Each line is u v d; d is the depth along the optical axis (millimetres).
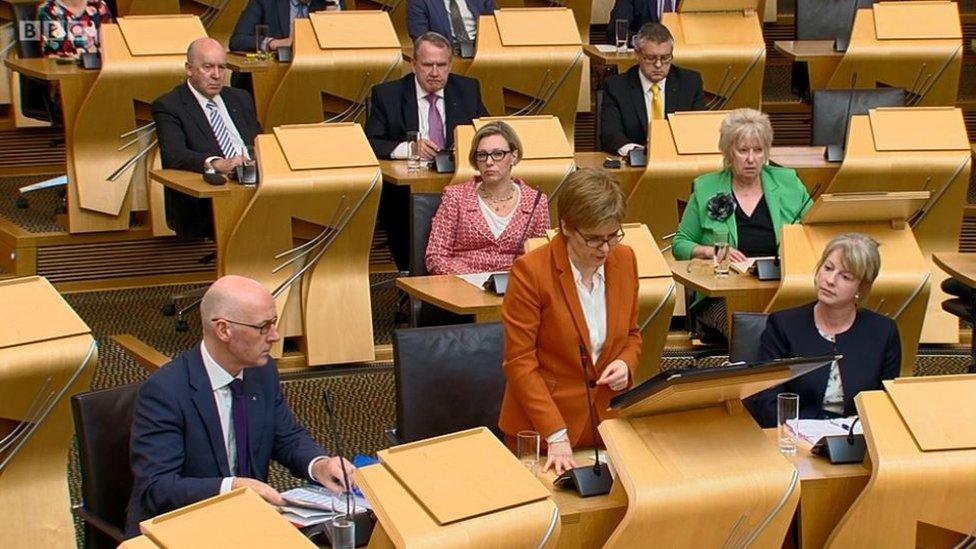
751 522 4730
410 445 4500
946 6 11180
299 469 5297
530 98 10570
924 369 8781
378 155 9539
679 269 7777
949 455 4977
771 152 9477
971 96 12820
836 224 7578
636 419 4773
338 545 4414
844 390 5965
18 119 11148
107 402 5289
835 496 5105
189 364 5203
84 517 5238
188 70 9188
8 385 5691
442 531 4188
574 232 5156
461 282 7582
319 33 10164
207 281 10266
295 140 8258
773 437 5395
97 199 9867
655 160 8938
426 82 9594
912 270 7582
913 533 5039
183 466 5148
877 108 9188
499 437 6047
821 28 12070
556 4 12562
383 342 9023
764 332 6145
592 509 4668
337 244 8469
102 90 9680
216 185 8289
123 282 10070
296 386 8359
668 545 4656
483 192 7910
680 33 11000
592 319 5391
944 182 8906
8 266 10000
